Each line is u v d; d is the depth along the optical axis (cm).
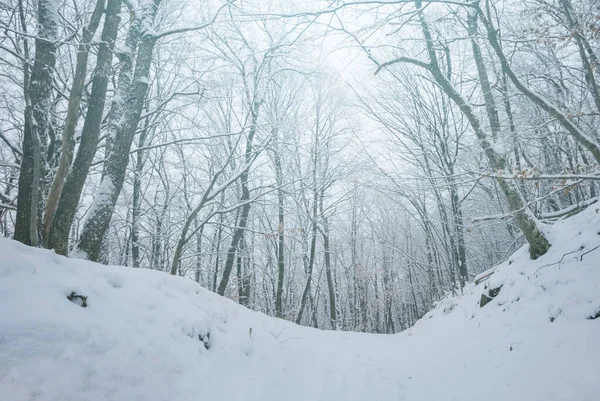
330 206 1591
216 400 346
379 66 620
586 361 376
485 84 794
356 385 495
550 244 720
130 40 682
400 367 652
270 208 1780
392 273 2722
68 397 255
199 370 375
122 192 1418
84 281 367
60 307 308
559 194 1086
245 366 463
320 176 1499
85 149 529
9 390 233
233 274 1975
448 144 1314
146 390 303
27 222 475
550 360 418
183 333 405
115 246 1490
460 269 1292
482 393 431
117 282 415
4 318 265
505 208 1315
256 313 741
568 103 923
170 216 1533
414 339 1004
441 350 715
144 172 1324
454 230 1272
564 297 523
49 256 370
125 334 331
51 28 548
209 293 632
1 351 247
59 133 840
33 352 259
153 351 341
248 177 1271
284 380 470
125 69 649
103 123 834
